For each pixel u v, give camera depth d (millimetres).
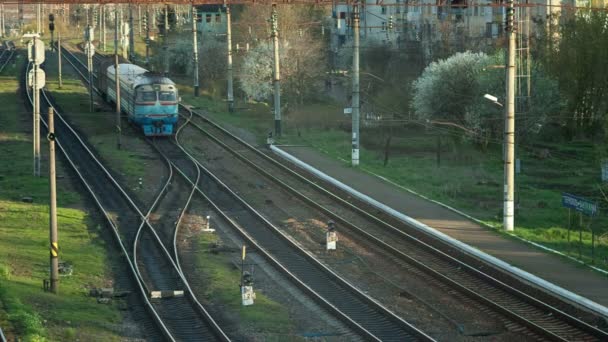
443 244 109125
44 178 143500
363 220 122500
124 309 80062
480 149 190875
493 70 191625
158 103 183250
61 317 73625
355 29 163500
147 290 84750
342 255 103250
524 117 183375
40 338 65312
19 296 76750
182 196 135250
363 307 82562
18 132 184875
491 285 91125
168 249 102875
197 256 100500
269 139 185125
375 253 104438
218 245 106688
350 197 139500
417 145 196625
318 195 139250
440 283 91562
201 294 85938
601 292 86750
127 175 148750
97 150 169125
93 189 137250
